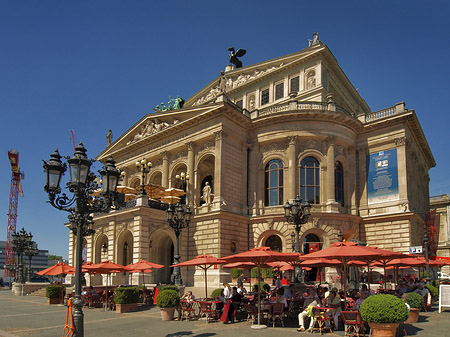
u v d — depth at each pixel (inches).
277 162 1760.6
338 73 2086.6
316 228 1619.1
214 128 1731.1
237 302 874.8
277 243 1689.2
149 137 1990.7
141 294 1208.2
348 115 1732.3
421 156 2199.8
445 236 3016.7
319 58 1929.1
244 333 688.4
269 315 808.9
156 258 1689.2
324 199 1678.2
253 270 1485.0
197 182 1796.3
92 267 1129.4
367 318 586.2
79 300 530.9
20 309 1151.0
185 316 911.0
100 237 1793.8
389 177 1697.8
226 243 1621.6
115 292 1049.5
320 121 1715.1
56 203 585.9
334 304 702.5
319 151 1712.6
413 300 769.6
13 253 4291.3
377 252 722.8
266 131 1775.3
